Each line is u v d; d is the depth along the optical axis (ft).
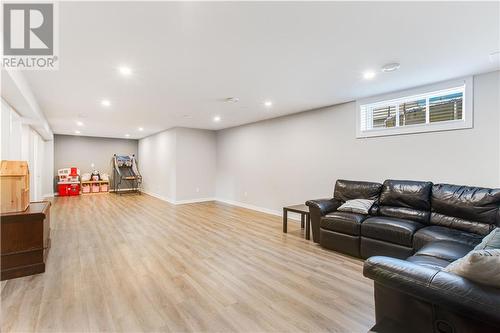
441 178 10.98
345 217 11.00
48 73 9.58
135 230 14.71
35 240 8.91
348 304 7.08
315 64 9.02
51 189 28.27
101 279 8.53
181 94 12.64
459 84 10.42
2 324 6.10
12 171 9.07
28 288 7.88
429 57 8.46
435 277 4.28
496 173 9.66
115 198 27.14
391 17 6.15
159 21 6.25
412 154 11.85
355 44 7.55
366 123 13.73
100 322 6.23
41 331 5.88
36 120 15.05
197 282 8.36
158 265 9.73
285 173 18.28
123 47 7.61
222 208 21.65
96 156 32.30
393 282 4.64
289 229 14.96
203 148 25.44
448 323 4.15
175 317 6.48
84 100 13.61
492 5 5.65
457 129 10.52
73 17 6.03
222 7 5.71
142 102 14.20
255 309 6.85
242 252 11.14
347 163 14.43
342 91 12.30
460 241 7.78
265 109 16.16
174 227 15.38
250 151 21.53
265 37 7.11
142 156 33.12
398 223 9.63
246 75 10.08
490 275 3.90
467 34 6.95
